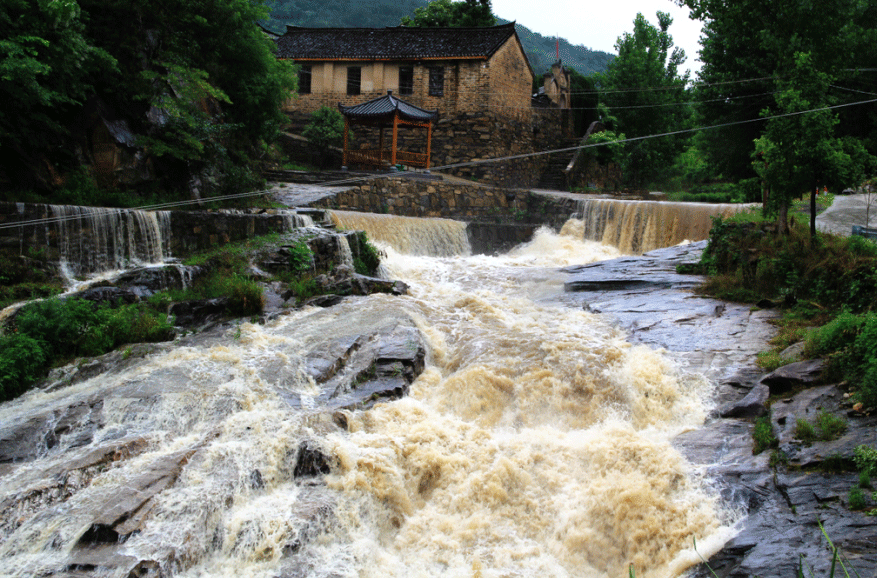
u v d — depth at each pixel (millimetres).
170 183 19266
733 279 15852
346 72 36562
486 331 14305
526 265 22141
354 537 8523
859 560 6656
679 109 45281
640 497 8828
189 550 7812
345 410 10656
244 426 10086
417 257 22078
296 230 18844
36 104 15805
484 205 28922
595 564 8664
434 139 34812
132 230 16031
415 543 8852
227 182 20922
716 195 34781
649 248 24078
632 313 14969
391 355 12680
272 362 12297
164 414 10617
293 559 7961
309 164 33719
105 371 12336
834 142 15039
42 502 8492
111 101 17953
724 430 10219
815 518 7617
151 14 19047
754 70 30953
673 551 8281
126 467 9164
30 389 12016
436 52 34562
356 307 15500
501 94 34875
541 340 13406
